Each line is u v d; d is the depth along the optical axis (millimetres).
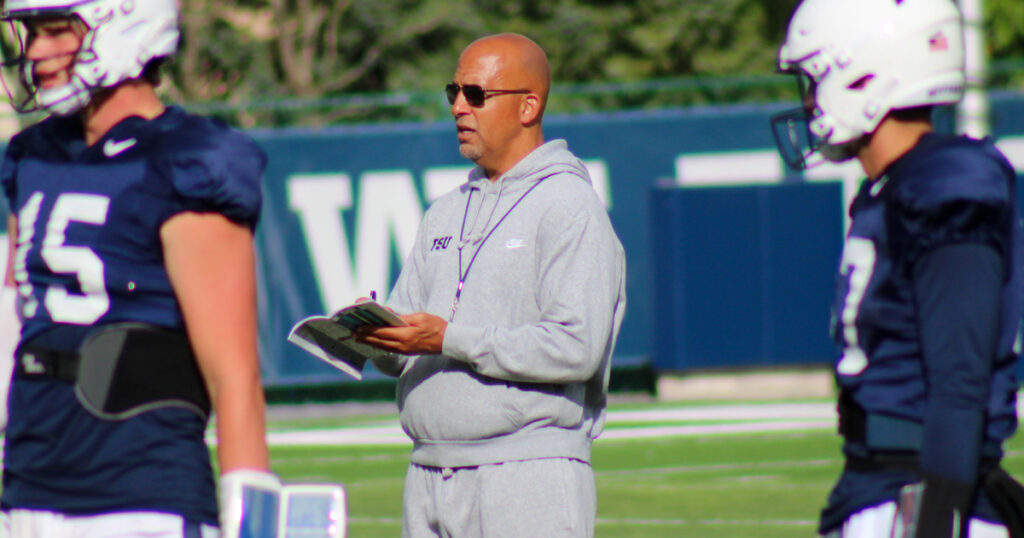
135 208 10445
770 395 51531
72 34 10680
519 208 14648
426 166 49594
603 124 51312
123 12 10703
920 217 10555
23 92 12172
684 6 93125
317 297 49031
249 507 10156
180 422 10602
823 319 50844
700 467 37062
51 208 10719
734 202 50469
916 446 10891
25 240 10875
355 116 76125
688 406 49688
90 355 10438
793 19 11945
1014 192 10992
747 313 50719
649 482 34750
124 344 10469
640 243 51719
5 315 11586
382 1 91250
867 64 11391
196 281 10422
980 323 10211
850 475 11352
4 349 11641
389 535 28312
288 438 44531
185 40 87562
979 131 44656
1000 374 10938
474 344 13930
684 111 51500
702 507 31125
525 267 14453
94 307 10555
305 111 69750
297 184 48906
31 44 10844
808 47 11680
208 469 10844
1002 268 10438
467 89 15047
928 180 10594
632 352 52031
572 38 91750
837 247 50719
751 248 50562
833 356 50938
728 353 50750
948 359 10258
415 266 15625
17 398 10805
